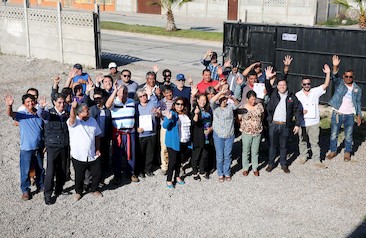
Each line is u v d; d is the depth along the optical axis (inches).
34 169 370.9
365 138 488.1
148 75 415.8
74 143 350.6
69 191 378.3
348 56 553.9
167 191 379.6
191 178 402.3
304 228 330.0
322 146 470.9
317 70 576.7
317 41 569.3
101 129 381.7
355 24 1316.4
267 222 337.4
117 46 1056.8
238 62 628.4
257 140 397.7
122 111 379.6
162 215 346.0
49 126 350.9
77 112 346.6
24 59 877.8
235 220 339.9
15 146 470.9
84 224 334.3
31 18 877.8
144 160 401.1
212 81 448.1
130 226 332.2
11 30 909.2
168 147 376.5
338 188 385.1
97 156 359.6
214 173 412.5
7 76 767.7
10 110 350.3
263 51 605.6
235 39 626.2
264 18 1400.1
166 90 401.7
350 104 425.4
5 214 346.6
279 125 402.6
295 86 593.9
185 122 378.0
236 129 448.8
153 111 390.3
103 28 1280.8
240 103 437.7
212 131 393.7
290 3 1352.1
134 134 386.9
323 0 1348.4
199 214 347.3
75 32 828.0
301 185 390.0
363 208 355.3
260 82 470.0
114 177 387.9
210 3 1505.9
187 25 1390.3
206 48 1061.1
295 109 405.7
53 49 862.5
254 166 404.8
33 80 746.2
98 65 823.7
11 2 1851.6
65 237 319.3
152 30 1238.3
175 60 912.9
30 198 368.2
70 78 420.5
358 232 325.1
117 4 1701.5
